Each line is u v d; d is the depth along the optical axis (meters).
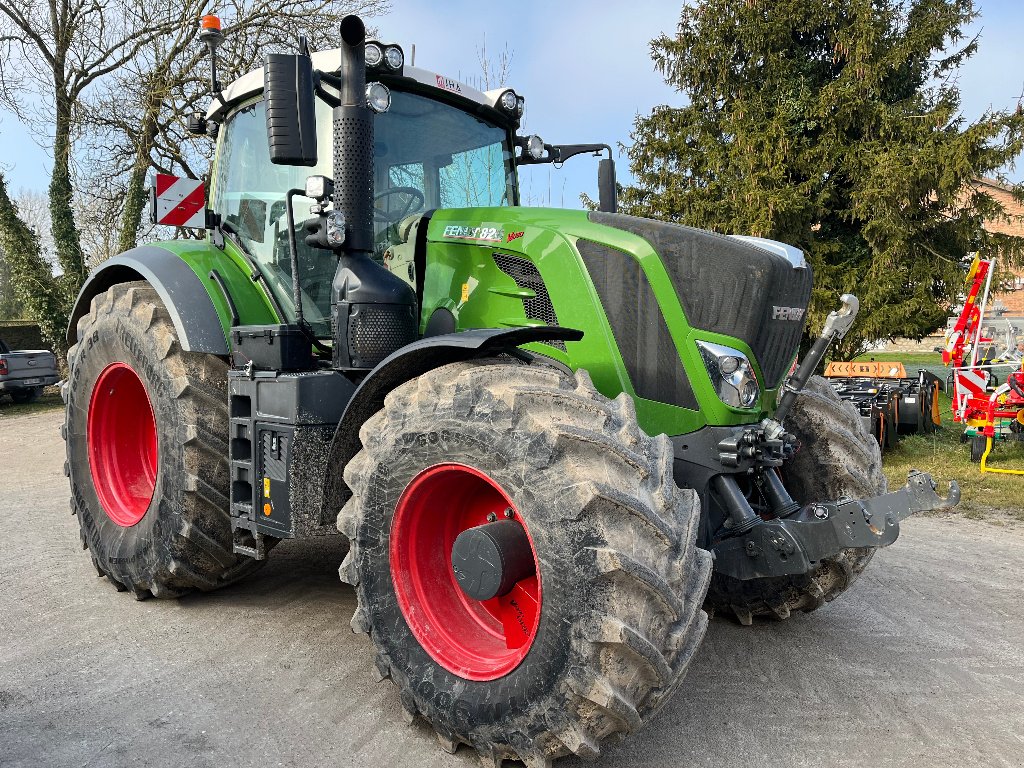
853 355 11.64
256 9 15.48
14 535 5.24
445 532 2.79
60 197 17.52
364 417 2.92
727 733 2.69
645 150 12.09
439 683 2.50
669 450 2.42
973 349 8.88
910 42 10.45
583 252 2.93
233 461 3.37
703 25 11.44
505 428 2.34
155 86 15.38
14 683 2.99
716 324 2.79
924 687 3.06
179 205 4.69
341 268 3.08
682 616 2.21
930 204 10.67
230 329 3.59
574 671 2.14
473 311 3.17
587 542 2.15
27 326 22.78
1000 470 7.69
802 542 2.75
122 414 4.30
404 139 3.61
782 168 10.53
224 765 2.43
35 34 17.00
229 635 3.47
